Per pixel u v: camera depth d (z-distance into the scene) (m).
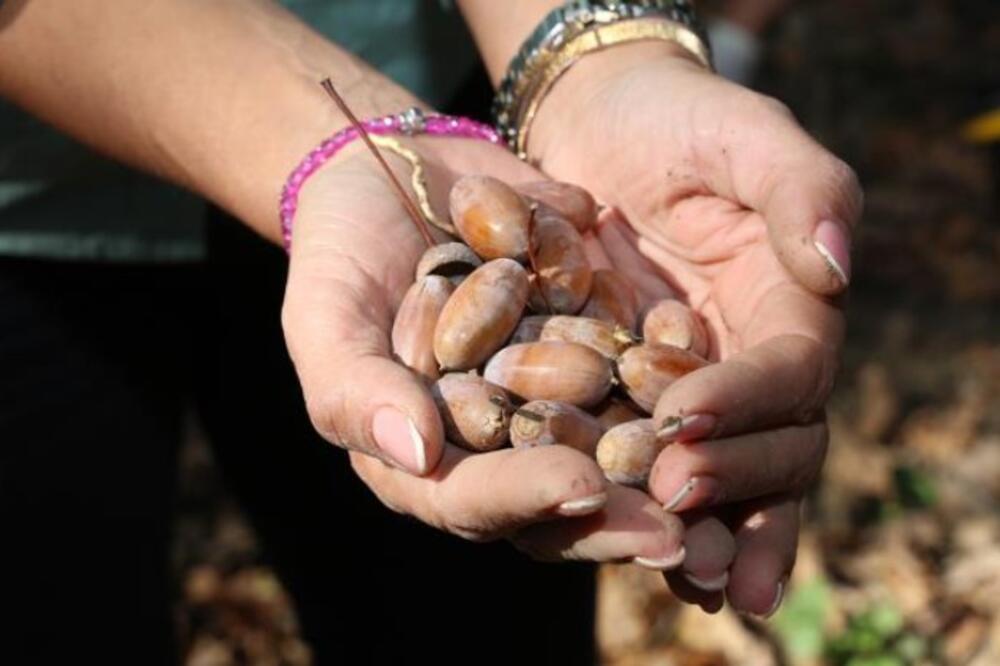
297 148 0.57
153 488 0.68
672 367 0.53
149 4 0.58
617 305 0.57
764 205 0.55
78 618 0.65
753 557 0.51
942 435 1.08
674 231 0.59
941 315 1.25
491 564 0.68
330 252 0.54
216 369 0.70
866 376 1.16
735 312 0.57
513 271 0.54
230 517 1.11
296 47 0.59
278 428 0.70
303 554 0.71
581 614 0.69
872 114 1.58
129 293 0.67
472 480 0.47
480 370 0.54
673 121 0.58
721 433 0.49
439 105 0.68
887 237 1.36
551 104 0.63
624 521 0.47
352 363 0.50
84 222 0.64
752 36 1.25
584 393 0.53
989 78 1.61
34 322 0.65
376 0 0.65
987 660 0.86
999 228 1.38
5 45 0.58
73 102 0.59
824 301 0.53
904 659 0.86
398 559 0.69
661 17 0.63
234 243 0.67
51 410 0.65
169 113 0.58
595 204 0.60
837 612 0.90
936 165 1.48
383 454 0.48
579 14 0.63
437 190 0.58
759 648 0.88
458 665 0.69
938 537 0.96
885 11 1.77
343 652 0.71
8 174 0.63
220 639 1.00
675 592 0.51
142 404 0.67
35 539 0.64
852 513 0.99
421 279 0.54
